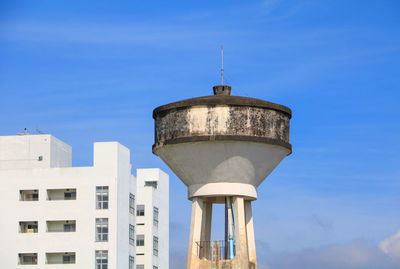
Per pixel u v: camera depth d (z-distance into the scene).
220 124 51.91
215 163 52.34
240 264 51.78
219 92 54.53
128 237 110.12
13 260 105.88
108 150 107.31
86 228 105.81
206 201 55.41
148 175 128.50
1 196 107.62
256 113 52.47
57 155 112.50
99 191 106.38
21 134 113.25
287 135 54.25
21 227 107.00
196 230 53.16
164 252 128.88
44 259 105.56
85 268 104.81
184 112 52.59
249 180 53.44
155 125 54.88
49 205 106.75
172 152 53.34
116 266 104.75
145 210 123.31
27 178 107.75
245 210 54.72
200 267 52.47
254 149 52.28
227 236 54.66
